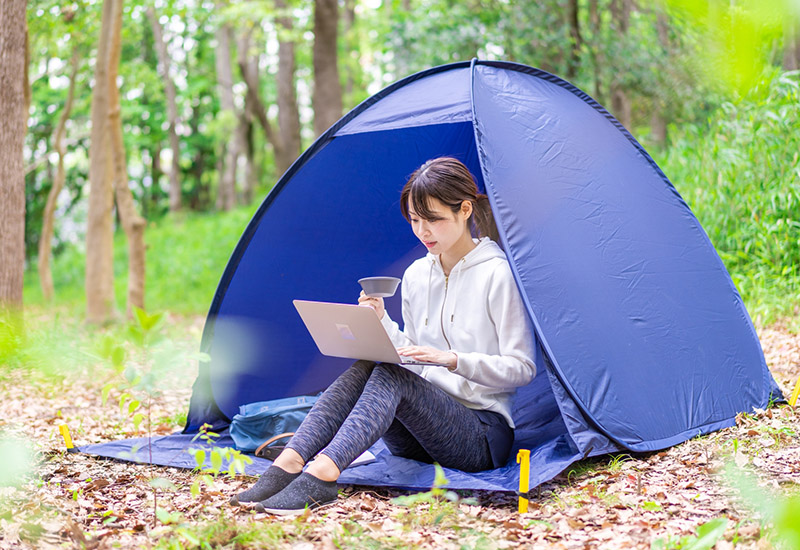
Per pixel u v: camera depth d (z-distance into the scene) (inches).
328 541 83.0
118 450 136.9
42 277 534.3
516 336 112.6
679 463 114.0
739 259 273.9
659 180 155.6
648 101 441.7
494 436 114.4
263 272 152.7
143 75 601.9
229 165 880.3
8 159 264.2
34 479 117.9
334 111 462.3
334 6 456.4
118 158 399.2
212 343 149.2
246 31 577.9
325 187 152.3
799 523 29.4
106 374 227.8
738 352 144.7
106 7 388.2
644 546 79.6
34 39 443.8
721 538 79.7
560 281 120.6
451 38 459.5
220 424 155.6
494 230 123.3
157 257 680.4
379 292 115.7
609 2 526.0
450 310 119.0
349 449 99.0
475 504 101.0
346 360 168.7
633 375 122.9
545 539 86.0
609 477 109.7
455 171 114.8
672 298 137.3
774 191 261.4
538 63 462.6
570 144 138.9
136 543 86.9
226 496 110.0
